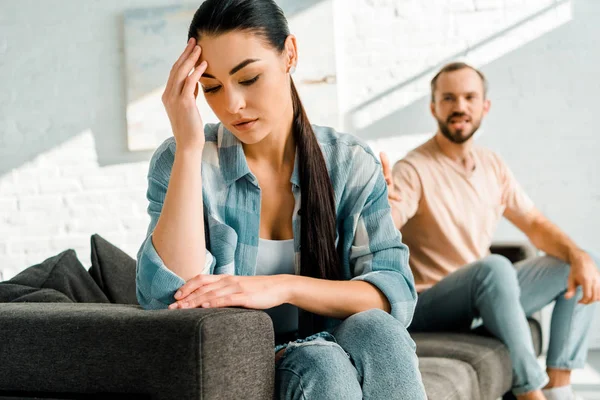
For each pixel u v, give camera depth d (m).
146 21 4.71
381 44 4.56
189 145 1.42
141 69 4.71
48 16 4.86
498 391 2.41
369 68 4.57
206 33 1.42
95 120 4.80
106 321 1.22
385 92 4.55
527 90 4.46
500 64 4.48
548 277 2.98
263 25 1.43
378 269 1.60
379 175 1.67
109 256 2.25
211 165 1.61
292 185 1.61
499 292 2.62
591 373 3.87
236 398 1.21
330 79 4.49
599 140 4.41
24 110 4.86
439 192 3.11
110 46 4.79
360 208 1.64
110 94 4.79
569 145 4.43
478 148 3.26
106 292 2.20
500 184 3.22
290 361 1.31
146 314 1.22
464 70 3.19
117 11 4.78
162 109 4.70
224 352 1.19
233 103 1.43
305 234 1.59
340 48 4.59
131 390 1.18
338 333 1.39
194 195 1.43
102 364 1.21
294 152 1.63
